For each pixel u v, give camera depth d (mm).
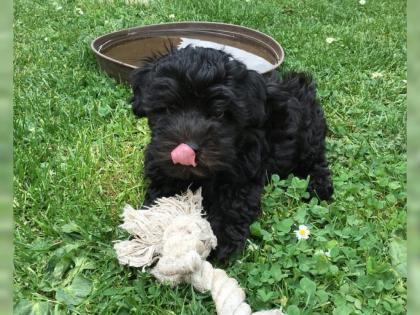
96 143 687
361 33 1115
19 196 568
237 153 509
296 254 481
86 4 1269
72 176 611
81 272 472
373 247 498
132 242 466
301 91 639
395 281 462
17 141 670
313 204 562
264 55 961
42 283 464
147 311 432
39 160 642
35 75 859
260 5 1275
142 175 618
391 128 749
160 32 1014
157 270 452
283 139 594
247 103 492
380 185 602
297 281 457
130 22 1148
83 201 567
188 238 444
